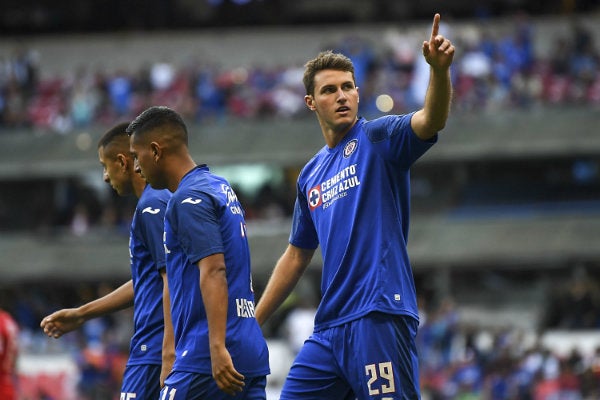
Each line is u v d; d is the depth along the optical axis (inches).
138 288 1128.8
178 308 1018.7
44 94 5792.3
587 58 5580.7
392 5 6397.6
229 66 6259.8
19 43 6323.8
